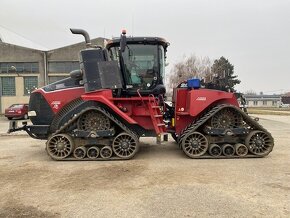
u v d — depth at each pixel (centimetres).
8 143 1186
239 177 650
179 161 815
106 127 841
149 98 864
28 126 914
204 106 851
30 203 516
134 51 882
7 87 4022
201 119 852
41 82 3997
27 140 1268
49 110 905
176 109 892
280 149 985
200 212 467
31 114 917
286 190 562
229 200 515
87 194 555
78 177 668
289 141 1178
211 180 630
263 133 854
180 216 454
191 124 894
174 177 657
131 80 886
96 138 844
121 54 879
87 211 479
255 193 547
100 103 862
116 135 850
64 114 898
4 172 718
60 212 477
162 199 524
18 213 475
